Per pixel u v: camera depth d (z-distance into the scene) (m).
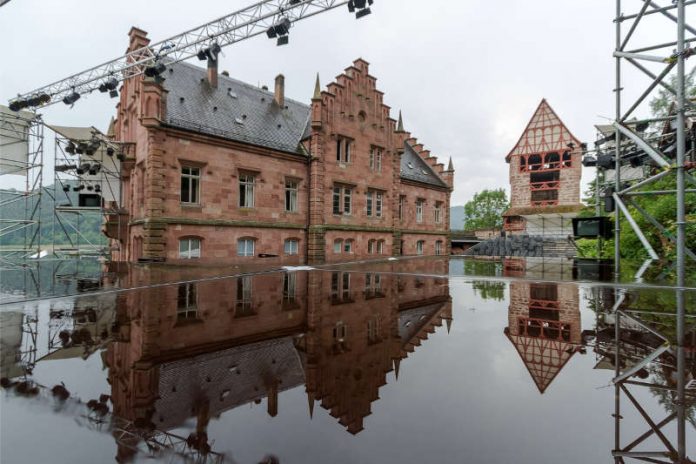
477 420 1.86
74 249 24.36
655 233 12.37
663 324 4.06
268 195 21.19
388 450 1.55
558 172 48.09
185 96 20.19
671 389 2.25
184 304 5.54
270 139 22.42
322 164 23.12
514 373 2.57
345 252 24.83
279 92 26.34
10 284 7.80
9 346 3.32
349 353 3.09
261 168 20.84
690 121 9.92
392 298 6.07
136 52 17.44
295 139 24.31
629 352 3.04
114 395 2.22
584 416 1.89
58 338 3.64
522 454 1.51
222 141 19.00
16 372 2.64
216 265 14.01
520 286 7.49
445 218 36.41
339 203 24.50
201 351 3.17
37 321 4.39
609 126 17.84
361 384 2.39
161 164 16.81
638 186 8.74
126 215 21.88
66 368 2.74
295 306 5.36
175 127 17.11
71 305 5.45
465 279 8.92
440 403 2.07
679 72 7.13
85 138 21.28
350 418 1.88
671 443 1.59
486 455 1.50
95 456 1.51
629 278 8.54
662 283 7.55
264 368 2.72
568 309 4.99
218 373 2.63
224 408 2.03
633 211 13.80
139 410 2.00
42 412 1.96
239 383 2.43
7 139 21.27
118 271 11.09
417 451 1.54
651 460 1.45
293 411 1.98
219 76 24.11
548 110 46.31
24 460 1.47
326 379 2.49
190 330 3.94
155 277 9.37
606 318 4.39
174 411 1.98
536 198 47.53
